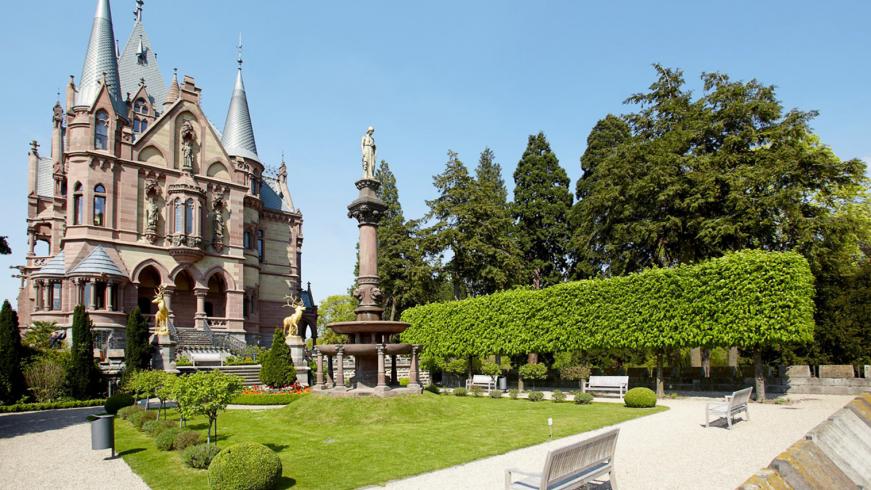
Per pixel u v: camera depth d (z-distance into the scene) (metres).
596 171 37.31
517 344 31.25
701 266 24.92
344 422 17.61
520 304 31.64
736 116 30.98
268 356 31.12
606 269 43.66
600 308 28.05
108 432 13.57
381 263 51.59
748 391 17.61
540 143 51.41
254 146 59.44
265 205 61.22
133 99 51.75
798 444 7.90
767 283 22.98
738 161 30.36
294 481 10.63
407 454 12.95
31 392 26.97
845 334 27.48
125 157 44.81
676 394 25.81
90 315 40.22
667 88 36.47
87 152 42.59
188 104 49.25
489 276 44.62
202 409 12.69
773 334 22.48
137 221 44.72
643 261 37.12
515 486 8.60
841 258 33.62
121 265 43.03
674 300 25.45
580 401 23.72
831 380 24.14
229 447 9.95
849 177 29.17
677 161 31.34
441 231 46.00
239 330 49.56
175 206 46.19
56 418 22.09
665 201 32.31
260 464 9.66
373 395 19.19
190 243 46.12
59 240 49.50
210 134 50.62
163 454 13.62
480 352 33.19
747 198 28.48
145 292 46.88
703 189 29.84
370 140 22.78
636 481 10.20
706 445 13.45
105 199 43.25
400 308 55.16
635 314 26.66
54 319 40.75
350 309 82.06
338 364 20.27
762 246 30.19
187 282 49.91
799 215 27.61
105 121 44.09
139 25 55.78
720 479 10.20
